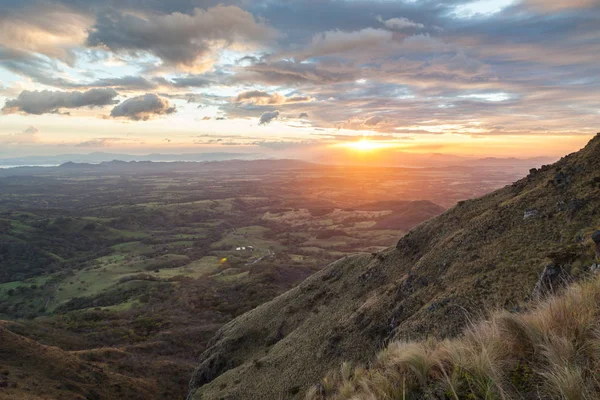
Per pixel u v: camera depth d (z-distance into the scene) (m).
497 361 4.37
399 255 46.47
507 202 32.84
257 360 43.94
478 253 28.02
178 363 72.06
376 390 5.36
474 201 43.84
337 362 31.72
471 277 24.98
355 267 55.50
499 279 22.33
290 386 33.06
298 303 56.44
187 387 65.12
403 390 4.75
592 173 26.81
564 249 16.11
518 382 4.03
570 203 25.17
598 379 3.51
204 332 87.50
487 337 4.89
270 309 60.19
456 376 4.45
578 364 3.79
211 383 45.84
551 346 4.14
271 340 51.75
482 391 4.03
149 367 67.06
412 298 29.58
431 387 4.70
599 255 12.72
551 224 25.20
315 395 9.65
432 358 5.14
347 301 45.69
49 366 53.47
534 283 19.69
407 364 5.25
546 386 3.75
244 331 57.56
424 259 33.97
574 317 4.56
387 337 27.11
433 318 23.11
